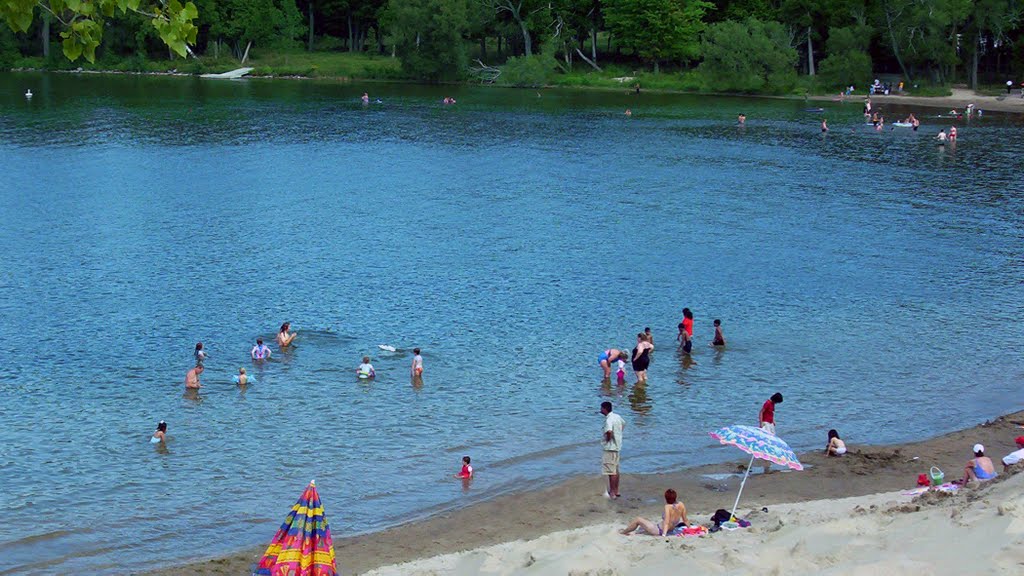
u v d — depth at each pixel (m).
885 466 31.83
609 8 175.12
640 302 50.41
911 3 154.25
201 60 183.50
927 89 155.38
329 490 30.39
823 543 19.16
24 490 29.95
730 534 21.55
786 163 92.88
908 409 37.16
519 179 84.31
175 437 34.00
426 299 50.22
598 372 40.88
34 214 66.94
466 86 171.88
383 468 31.97
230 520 28.42
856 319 47.94
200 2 181.25
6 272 53.06
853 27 160.50
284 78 178.38
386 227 65.88
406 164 90.88
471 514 28.73
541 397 38.16
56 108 124.62
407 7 171.62
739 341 44.72
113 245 59.41
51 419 35.25
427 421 35.75
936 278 55.12
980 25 151.12
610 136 110.88
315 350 42.81
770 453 25.69
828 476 31.14
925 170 89.19
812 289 52.88
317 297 50.19
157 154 92.38
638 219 69.31
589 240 63.12
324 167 88.38
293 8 193.38
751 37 158.25
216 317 46.81
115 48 186.25
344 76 181.25
